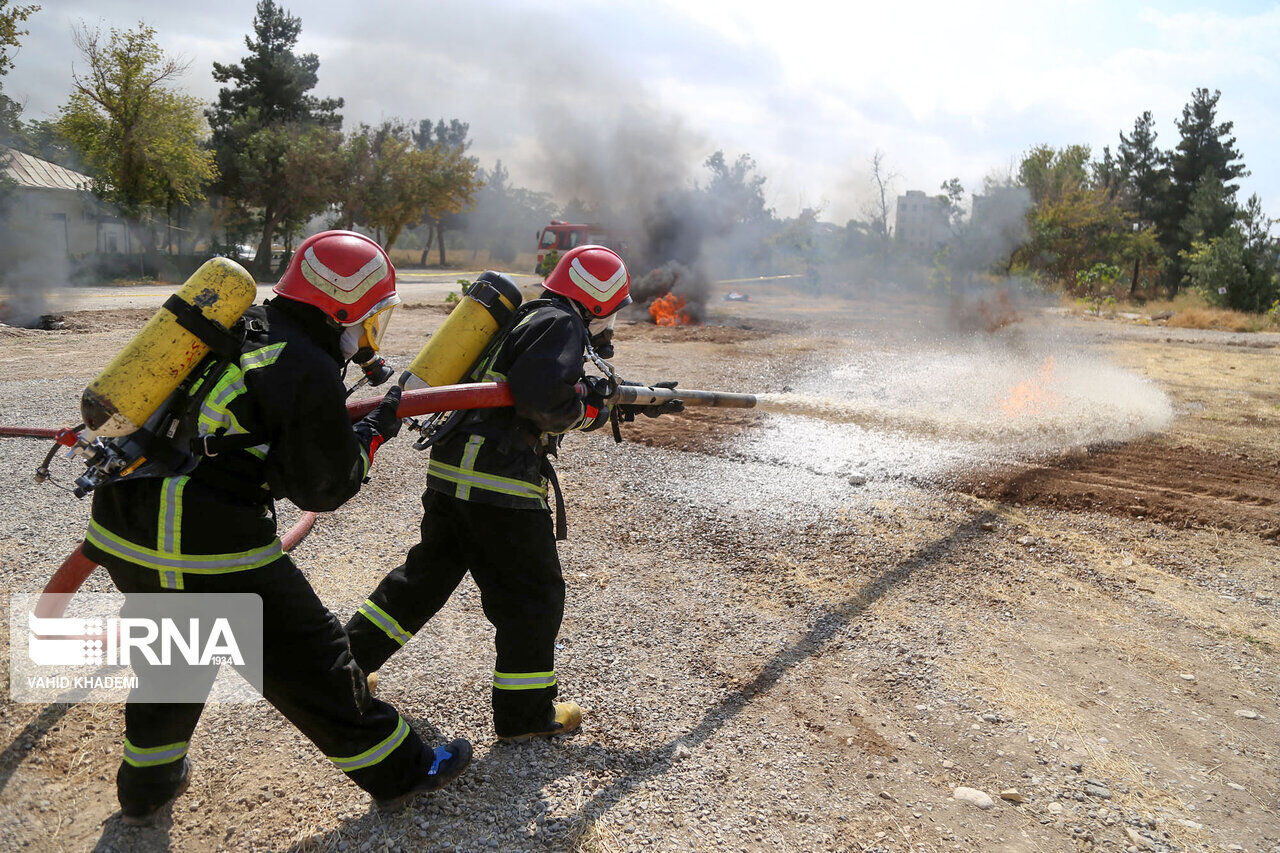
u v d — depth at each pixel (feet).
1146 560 14.99
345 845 7.57
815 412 25.86
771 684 10.62
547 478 9.08
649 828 7.91
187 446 6.63
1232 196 146.61
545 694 8.89
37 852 7.29
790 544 15.21
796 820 8.15
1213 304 94.07
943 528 16.14
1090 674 11.12
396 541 14.83
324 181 124.36
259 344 6.73
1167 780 8.98
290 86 138.51
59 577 8.04
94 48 98.58
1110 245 116.16
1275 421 26.32
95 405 6.29
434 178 147.64
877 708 10.17
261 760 8.79
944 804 8.48
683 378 32.53
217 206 129.18
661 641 11.62
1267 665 11.50
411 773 7.78
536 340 8.20
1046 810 8.44
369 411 7.74
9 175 96.12
